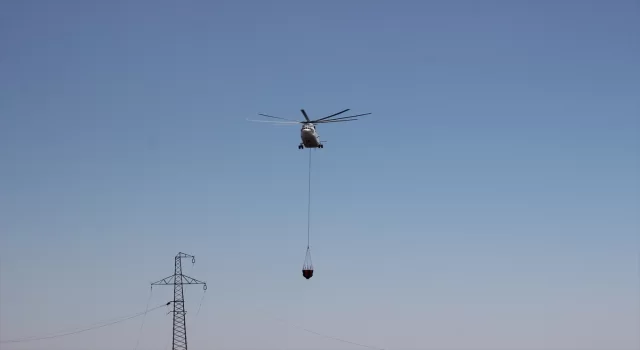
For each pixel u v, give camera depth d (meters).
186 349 185.00
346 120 128.50
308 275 127.25
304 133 127.00
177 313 186.00
